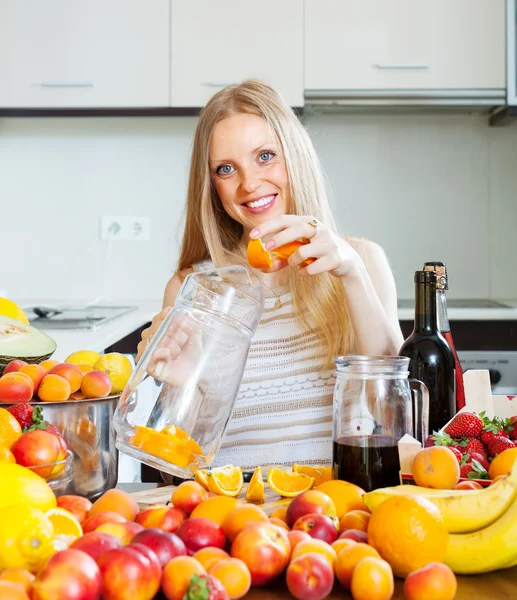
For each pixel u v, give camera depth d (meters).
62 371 0.94
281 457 1.50
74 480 0.92
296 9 2.84
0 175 3.21
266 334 1.55
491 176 3.16
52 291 3.24
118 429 0.93
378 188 3.18
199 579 0.57
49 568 0.56
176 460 0.90
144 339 1.32
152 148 3.20
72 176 3.21
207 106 1.51
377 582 0.62
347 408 0.90
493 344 2.65
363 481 0.88
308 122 3.16
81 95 2.90
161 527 0.72
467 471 0.85
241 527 0.70
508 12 2.80
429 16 2.83
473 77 2.84
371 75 2.85
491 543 0.68
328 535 0.71
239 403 1.54
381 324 1.31
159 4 2.87
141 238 3.22
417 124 3.16
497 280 3.18
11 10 2.89
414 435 0.96
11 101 2.91
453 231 3.18
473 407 1.03
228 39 2.86
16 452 0.81
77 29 2.88
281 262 1.20
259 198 1.46
